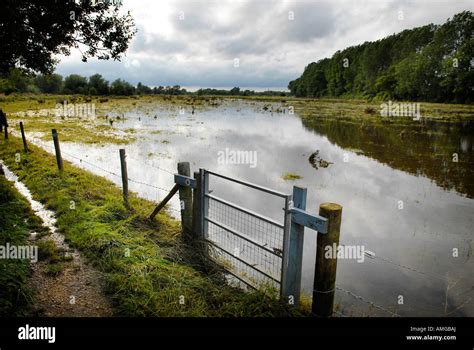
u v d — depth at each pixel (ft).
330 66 382.83
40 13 19.93
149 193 33.71
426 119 127.24
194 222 20.04
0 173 33.37
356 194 36.94
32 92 277.64
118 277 15.52
